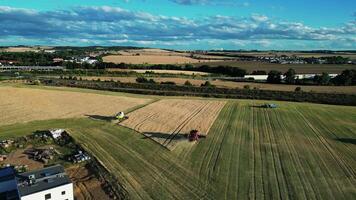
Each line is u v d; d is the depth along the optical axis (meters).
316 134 63.66
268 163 49.06
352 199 39.41
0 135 59.19
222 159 49.94
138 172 45.06
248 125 68.06
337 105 93.62
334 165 49.03
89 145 54.66
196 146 55.09
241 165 48.03
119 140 57.38
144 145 55.09
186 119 71.25
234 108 83.06
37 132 61.09
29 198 34.72
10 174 40.78
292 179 44.06
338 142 59.31
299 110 83.44
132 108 80.50
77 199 38.44
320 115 79.00
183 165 47.53
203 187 41.28
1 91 89.62
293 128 67.06
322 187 42.09
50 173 38.50
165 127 65.06
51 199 36.12
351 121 74.31
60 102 83.69
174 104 86.12
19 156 50.88
